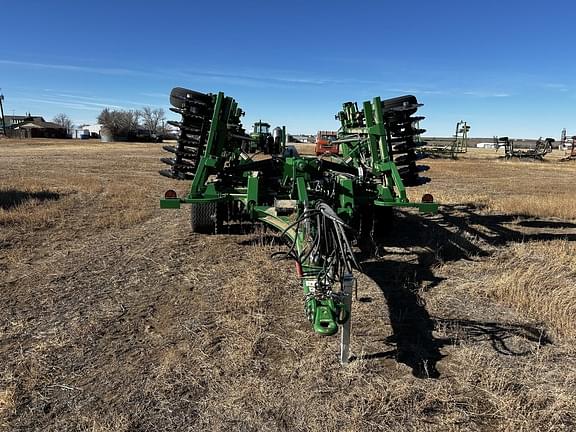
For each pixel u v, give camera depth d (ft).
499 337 13.76
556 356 12.71
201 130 22.75
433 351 12.93
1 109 253.85
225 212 24.68
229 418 10.11
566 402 10.57
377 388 11.13
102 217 29.71
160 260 20.51
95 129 364.79
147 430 9.71
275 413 10.28
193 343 13.08
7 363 11.98
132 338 13.38
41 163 77.61
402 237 25.32
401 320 14.79
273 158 25.72
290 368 11.92
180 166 24.14
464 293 17.13
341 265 11.73
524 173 78.02
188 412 10.27
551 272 19.16
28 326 14.01
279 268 19.48
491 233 26.99
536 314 15.21
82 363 12.07
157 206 34.58
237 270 19.24
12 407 10.27
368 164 25.39
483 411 10.43
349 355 12.41
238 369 11.84
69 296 16.34
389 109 22.70
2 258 20.51
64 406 10.39
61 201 34.96
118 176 56.85
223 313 15.06
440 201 39.34
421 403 10.58
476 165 100.48
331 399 10.73
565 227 29.01
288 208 19.19
